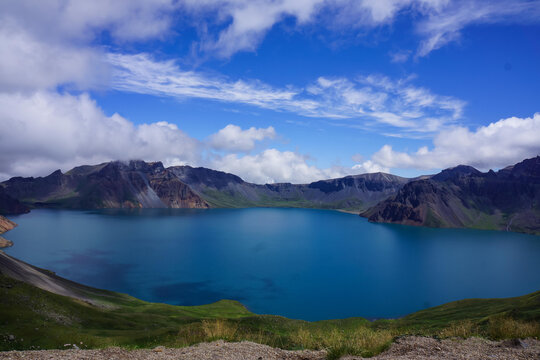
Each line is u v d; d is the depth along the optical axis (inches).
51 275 5068.9
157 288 6461.6
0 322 1957.4
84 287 5017.2
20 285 2632.9
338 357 661.3
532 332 836.6
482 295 6697.8
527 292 6948.8
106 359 590.6
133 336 1804.9
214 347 735.1
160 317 3373.5
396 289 6988.2
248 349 723.4
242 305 5349.4
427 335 845.2
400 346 703.7
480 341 751.7
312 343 885.8
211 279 7283.5
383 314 5506.9
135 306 4387.3
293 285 7047.2
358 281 7573.8
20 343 1622.8
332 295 6456.7
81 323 2488.9
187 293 6220.5
